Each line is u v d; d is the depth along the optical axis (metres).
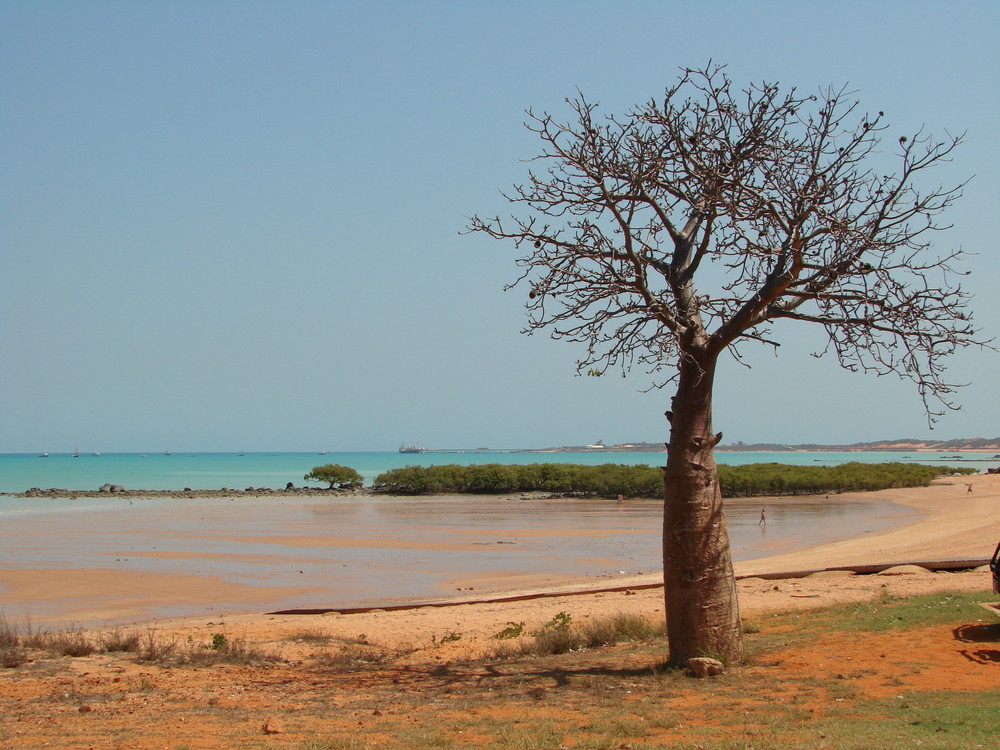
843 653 11.24
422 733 8.14
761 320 11.38
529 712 9.18
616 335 11.32
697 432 11.24
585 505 73.06
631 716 8.76
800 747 7.12
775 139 11.35
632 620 15.90
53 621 21.48
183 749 7.61
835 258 10.84
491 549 38.78
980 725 7.68
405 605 22.05
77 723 8.95
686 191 11.85
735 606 11.27
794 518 55.62
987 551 26.66
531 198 11.79
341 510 66.56
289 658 14.30
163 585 27.80
